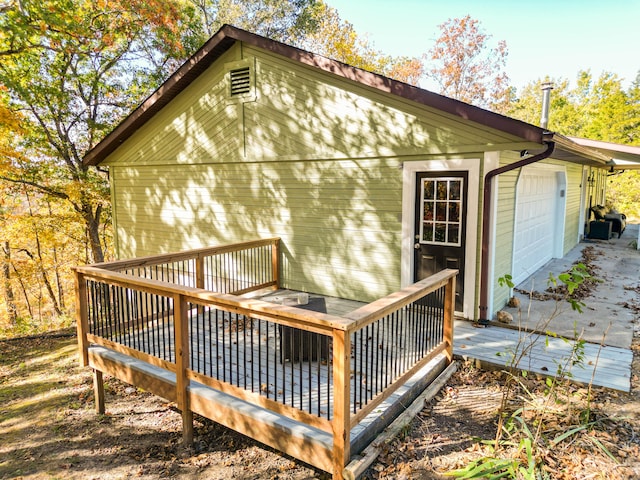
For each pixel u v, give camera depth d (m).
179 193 8.70
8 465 3.68
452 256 5.67
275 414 3.12
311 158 6.73
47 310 17.86
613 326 5.36
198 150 8.20
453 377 4.22
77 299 4.52
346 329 2.49
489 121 4.86
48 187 12.51
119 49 13.05
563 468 2.83
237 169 7.76
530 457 2.51
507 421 3.40
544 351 4.59
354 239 6.50
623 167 14.12
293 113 6.84
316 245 6.93
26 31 7.75
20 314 16.88
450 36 23.47
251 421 3.16
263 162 7.38
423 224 5.87
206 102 7.92
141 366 4.04
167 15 11.34
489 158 5.20
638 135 24.16
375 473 2.81
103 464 3.61
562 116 28.30
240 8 20.31
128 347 4.11
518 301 6.14
